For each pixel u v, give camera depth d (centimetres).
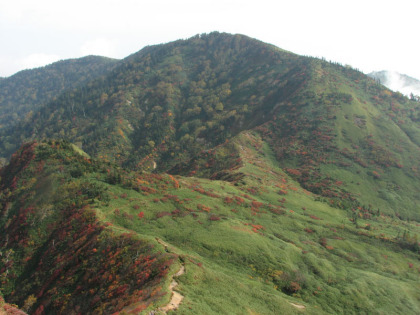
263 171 13638
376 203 12525
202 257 5481
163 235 6191
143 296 3503
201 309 3203
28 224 7019
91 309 4041
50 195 7656
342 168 14450
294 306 4428
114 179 8375
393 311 5194
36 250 6438
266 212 8725
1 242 6950
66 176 8306
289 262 5988
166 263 4272
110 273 4666
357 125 17312
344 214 10625
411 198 13038
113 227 6019
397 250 7969
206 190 9394
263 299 4272
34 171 8844
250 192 10494
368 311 5019
